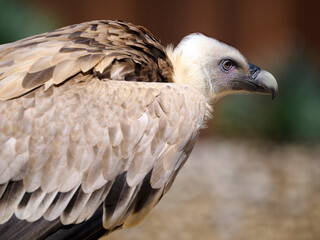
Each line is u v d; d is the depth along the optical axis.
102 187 6.38
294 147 21.38
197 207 15.78
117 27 7.56
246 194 16.62
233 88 9.08
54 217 6.22
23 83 6.34
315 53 25.92
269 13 26.81
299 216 15.20
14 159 6.12
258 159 19.89
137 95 6.58
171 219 15.08
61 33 7.31
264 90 9.13
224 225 14.82
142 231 14.52
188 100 6.87
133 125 6.48
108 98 6.47
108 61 6.75
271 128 22.14
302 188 16.95
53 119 6.26
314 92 22.73
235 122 22.66
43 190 6.18
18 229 6.11
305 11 26.95
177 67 8.20
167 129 6.65
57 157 6.22
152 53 7.57
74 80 6.50
